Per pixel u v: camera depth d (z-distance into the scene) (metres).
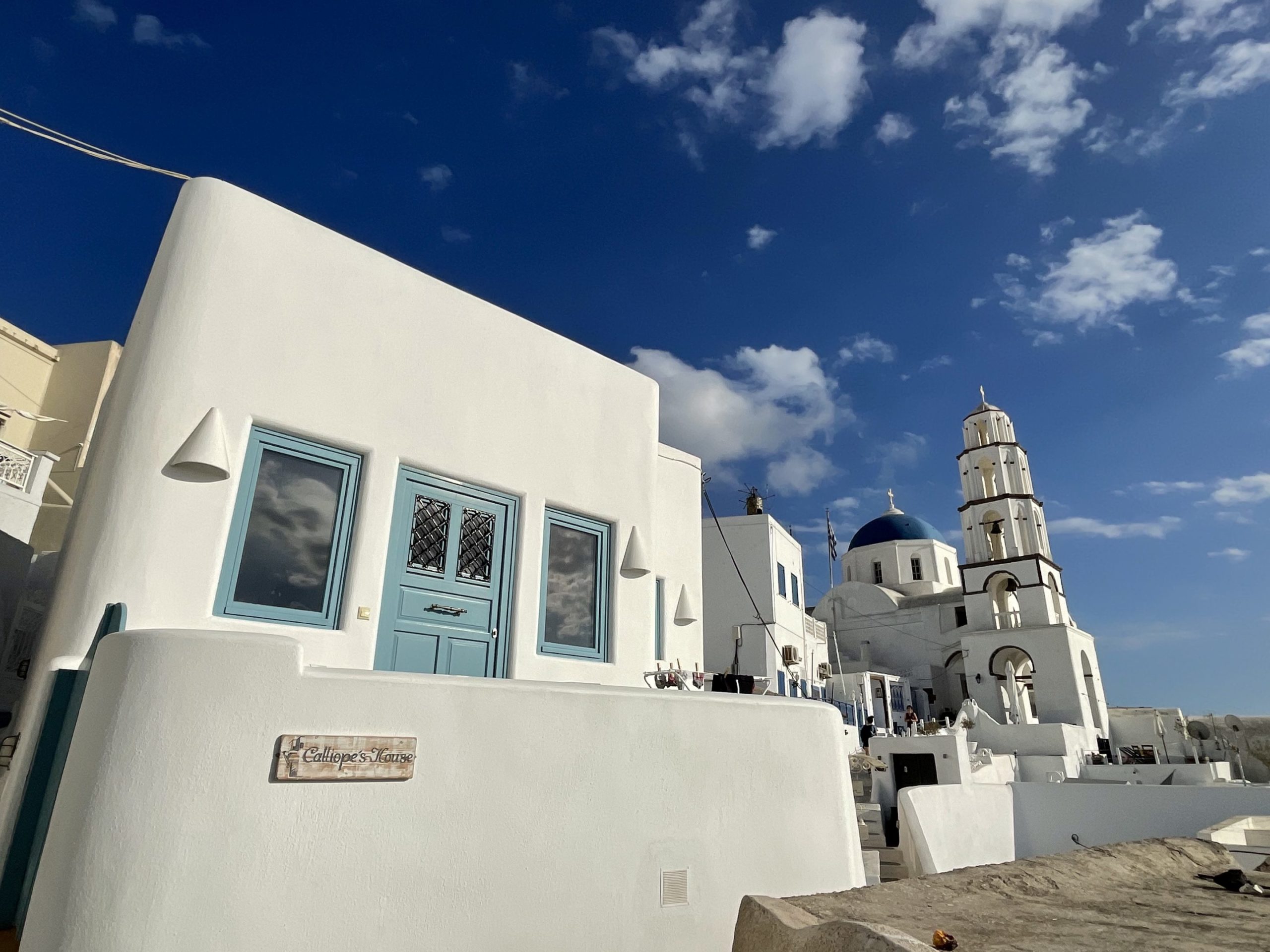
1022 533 44.09
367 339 7.73
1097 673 41.66
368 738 4.91
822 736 7.37
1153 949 5.09
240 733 4.55
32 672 6.00
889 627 50.97
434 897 4.90
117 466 6.02
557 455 9.30
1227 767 30.36
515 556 8.62
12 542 8.84
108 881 4.09
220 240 6.89
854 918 5.89
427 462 7.95
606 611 9.51
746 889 6.34
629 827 5.86
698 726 6.50
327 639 6.81
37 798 4.99
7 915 4.68
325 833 4.65
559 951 5.28
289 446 7.04
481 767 5.30
